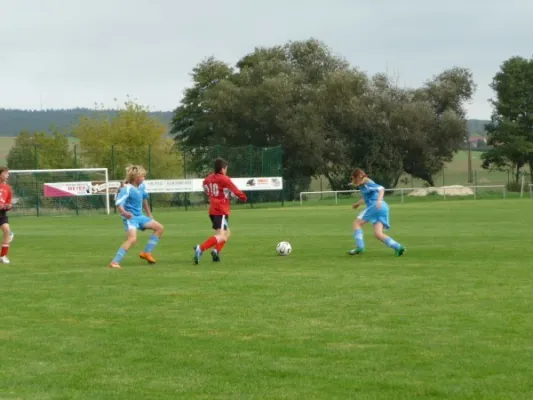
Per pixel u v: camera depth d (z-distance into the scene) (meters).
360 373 7.93
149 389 7.53
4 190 18.95
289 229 30.92
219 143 82.56
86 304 12.10
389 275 14.96
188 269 16.59
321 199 68.00
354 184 19.05
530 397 7.09
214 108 81.62
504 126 87.81
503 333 9.54
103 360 8.60
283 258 18.77
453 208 47.94
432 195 70.81
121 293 13.17
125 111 87.69
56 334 9.92
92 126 87.81
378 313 10.95
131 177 17.50
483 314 10.74
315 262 17.62
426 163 81.44
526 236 24.72
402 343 9.13
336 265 16.91
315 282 14.09
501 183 80.69
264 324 10.32
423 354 8.61
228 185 17.77
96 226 37.12
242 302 12.05
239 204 62.38
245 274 15.46
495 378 7.67
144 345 9.26
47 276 15.71
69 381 7.82
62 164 72.81
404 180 83.00
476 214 40.03
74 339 9.62
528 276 14.58
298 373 7.96
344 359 8.48
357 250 19.17
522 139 87.44
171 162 75.00
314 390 7.39
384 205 18.81
